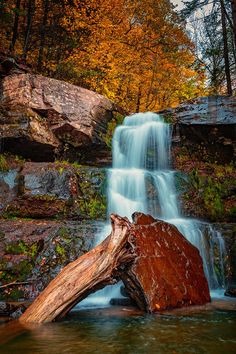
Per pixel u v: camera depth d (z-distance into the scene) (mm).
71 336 3693
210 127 11078
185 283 5492
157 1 19281
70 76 13914
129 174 8945
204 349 3250
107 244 4805
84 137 10109
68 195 7750
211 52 15664
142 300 4980
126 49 16703
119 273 4969
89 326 4102
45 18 14977
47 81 9867
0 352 3191
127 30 17312
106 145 10719
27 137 8875
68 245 6234
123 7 17375
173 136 11336
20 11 13023
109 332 3848
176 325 4133
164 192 9086
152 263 5320
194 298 5391
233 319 4418
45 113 9562
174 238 6152
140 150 11109
